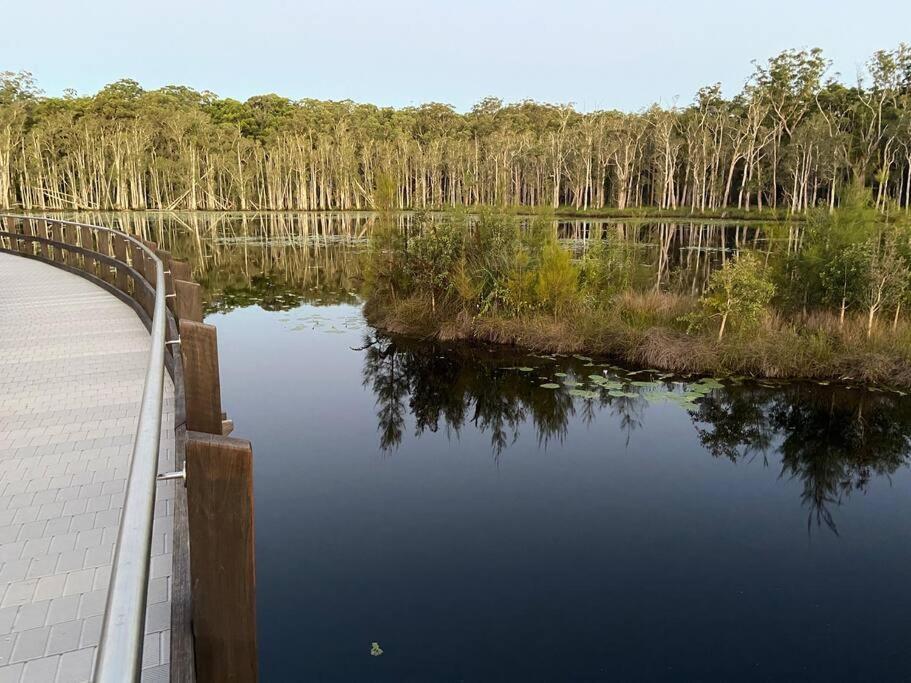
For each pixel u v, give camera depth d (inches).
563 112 2539.4
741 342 321.7
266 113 2797.7
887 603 137.0
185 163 2176.4
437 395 290.5
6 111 2066.9
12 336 225.5
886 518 177.0
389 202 458.3
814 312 358.6
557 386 296.8
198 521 52.7
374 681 111.1
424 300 432.1
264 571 147.6
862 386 292.2
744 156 1787.6
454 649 120.0
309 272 718.5
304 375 323.6
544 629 126.7
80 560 91.0
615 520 174.7
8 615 79.3
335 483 197.9
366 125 2635.3
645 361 332.5
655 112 1900.8
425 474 205.9
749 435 239.8
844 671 115.2
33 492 110.7
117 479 116.3
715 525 172.6
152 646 73.1
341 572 147.3
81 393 165.0
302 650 119.6
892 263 323.0
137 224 1460.4
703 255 797.9
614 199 2228.1
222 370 332.5
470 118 2856.8
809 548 160.6
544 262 394.0
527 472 207.9
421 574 146.9
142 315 247.8
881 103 1552.7
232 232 1296.8
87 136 2097.7
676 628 127.7
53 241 400.8
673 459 218.5
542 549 158.7
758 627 128.3
